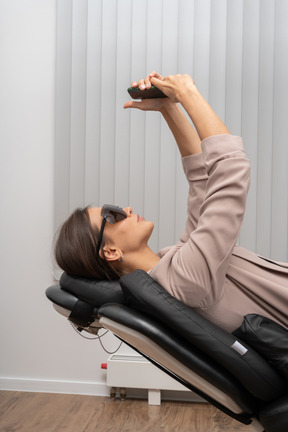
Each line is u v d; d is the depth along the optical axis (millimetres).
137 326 1175
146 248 1449
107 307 1247
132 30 3154
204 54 3090
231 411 1253
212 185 1200
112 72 3152
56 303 1375
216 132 1224
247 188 1175
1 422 2584
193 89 1280
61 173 3186
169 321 1140
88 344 3184
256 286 1251
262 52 3008
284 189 2990
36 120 3266
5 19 3297
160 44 3137
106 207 1399
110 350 3162
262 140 3002
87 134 3164
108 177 3143
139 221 1428
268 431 1124
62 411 2787
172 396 3043
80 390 3162
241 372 1104
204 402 2984
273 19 3008
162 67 3131
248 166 1186
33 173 3264
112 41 3160
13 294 3270
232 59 3043
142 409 2838
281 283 1278
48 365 3221
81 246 1374
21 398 3045
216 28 3070
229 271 1270
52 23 3260
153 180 3115
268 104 3008
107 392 3137
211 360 1155
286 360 1089
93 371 3174
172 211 3104
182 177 3105
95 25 3170
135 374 2951
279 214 2996
